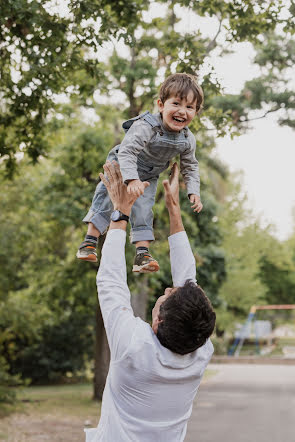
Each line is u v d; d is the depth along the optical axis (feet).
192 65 27.48
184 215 60.80
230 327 139.23
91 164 56.49
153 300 76.02
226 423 42.68
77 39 26.37
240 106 43.70
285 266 162.61
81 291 60.54
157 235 54.60
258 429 39.63
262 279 171.63
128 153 9.41
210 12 29.04
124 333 8.02
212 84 27.40
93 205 10.62
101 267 8.58
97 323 60.54
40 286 64.80
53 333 89.66
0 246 57.93
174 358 8.08
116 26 26.21
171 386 8.14
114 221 8.76
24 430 40.68
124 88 45.39
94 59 28.68
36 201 59.62
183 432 8.64
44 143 33.65
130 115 45.14
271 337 165.68
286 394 62.90
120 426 8.13
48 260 64.69
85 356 92.48
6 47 28.17
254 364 123.85
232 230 129.18
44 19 25.94
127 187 8.97
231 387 71.46
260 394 63.26
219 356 132.98
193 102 9.73
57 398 64.18
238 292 132.57
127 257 48.60
